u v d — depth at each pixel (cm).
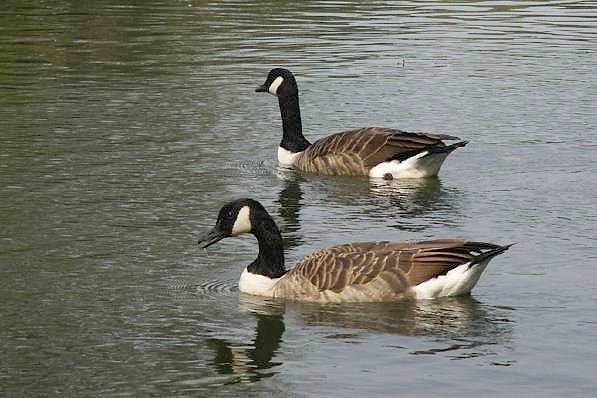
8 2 3716
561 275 1524
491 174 2055
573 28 3381
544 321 1364
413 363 1254
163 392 1190
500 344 1298
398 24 3416
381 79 2712
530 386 1200
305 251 1630
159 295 1455
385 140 2073
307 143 2172
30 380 1215
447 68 2834
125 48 3045
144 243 1652
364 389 1194
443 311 1393
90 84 2658
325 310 1405
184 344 1307
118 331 1341
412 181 2045
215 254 1617
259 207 1481
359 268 1425
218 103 2512
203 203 1858
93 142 2200
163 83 2673
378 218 1803
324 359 1266
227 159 2133
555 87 2650
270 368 1245
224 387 1202
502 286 1480
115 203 1838
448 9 3706
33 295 1443
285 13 3594
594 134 2294
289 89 2162
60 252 1603
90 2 3744
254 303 1430
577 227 1744
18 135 2231
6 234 1673
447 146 2045
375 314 1386
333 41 3145
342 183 2034
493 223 1770
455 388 1195
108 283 1491
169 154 2141
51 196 1862
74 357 1270
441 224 1766
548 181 2005
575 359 1262
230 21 3447
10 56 2944
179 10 3628
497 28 3369
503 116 2412
